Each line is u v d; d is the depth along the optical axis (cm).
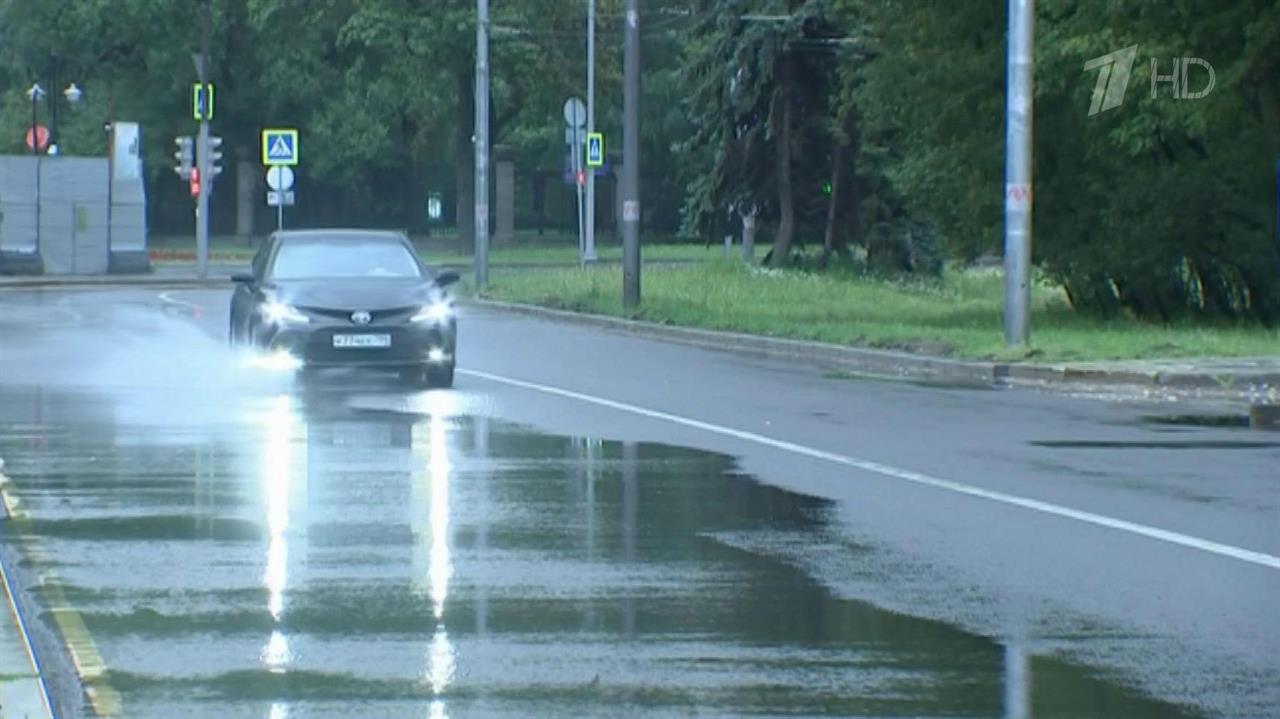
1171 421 4556
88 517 3009
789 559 2681
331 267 5634
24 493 3269
